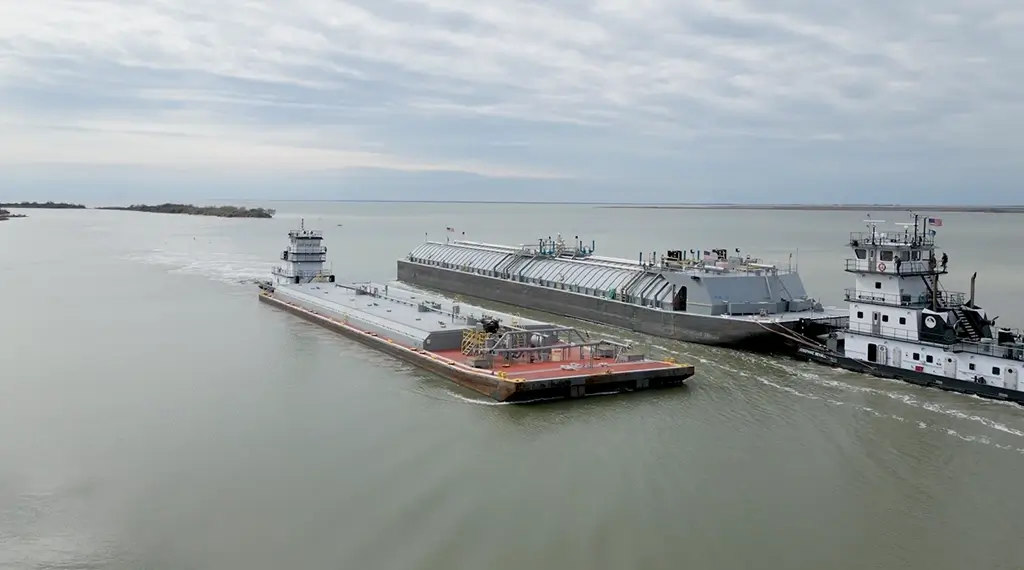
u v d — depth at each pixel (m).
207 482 42.25
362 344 81.50
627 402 59.44
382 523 37.44
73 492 41.03
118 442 48.53
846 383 64.81
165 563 33.88
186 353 75.50
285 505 39.38
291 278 118.31
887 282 67.62
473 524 37.38
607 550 35.09
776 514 39.22
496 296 119.50
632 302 92.38
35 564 33.94
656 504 40.06
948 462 46.47
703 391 62.56
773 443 49.78
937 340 63.28
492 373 61.19
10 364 69.69
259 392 60.72
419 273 142.38
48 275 143.38
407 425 52.69
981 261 168.38
